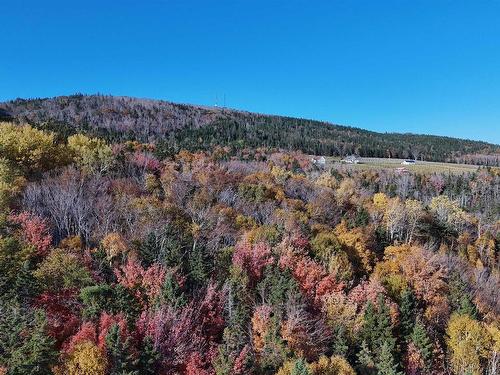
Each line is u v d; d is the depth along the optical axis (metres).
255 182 94.12
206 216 61.19
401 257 63.41
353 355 42.44
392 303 49.25
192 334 37.91
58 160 78.75
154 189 72.62
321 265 55.78
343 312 46.22
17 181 60.19
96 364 29.27
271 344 37.25
